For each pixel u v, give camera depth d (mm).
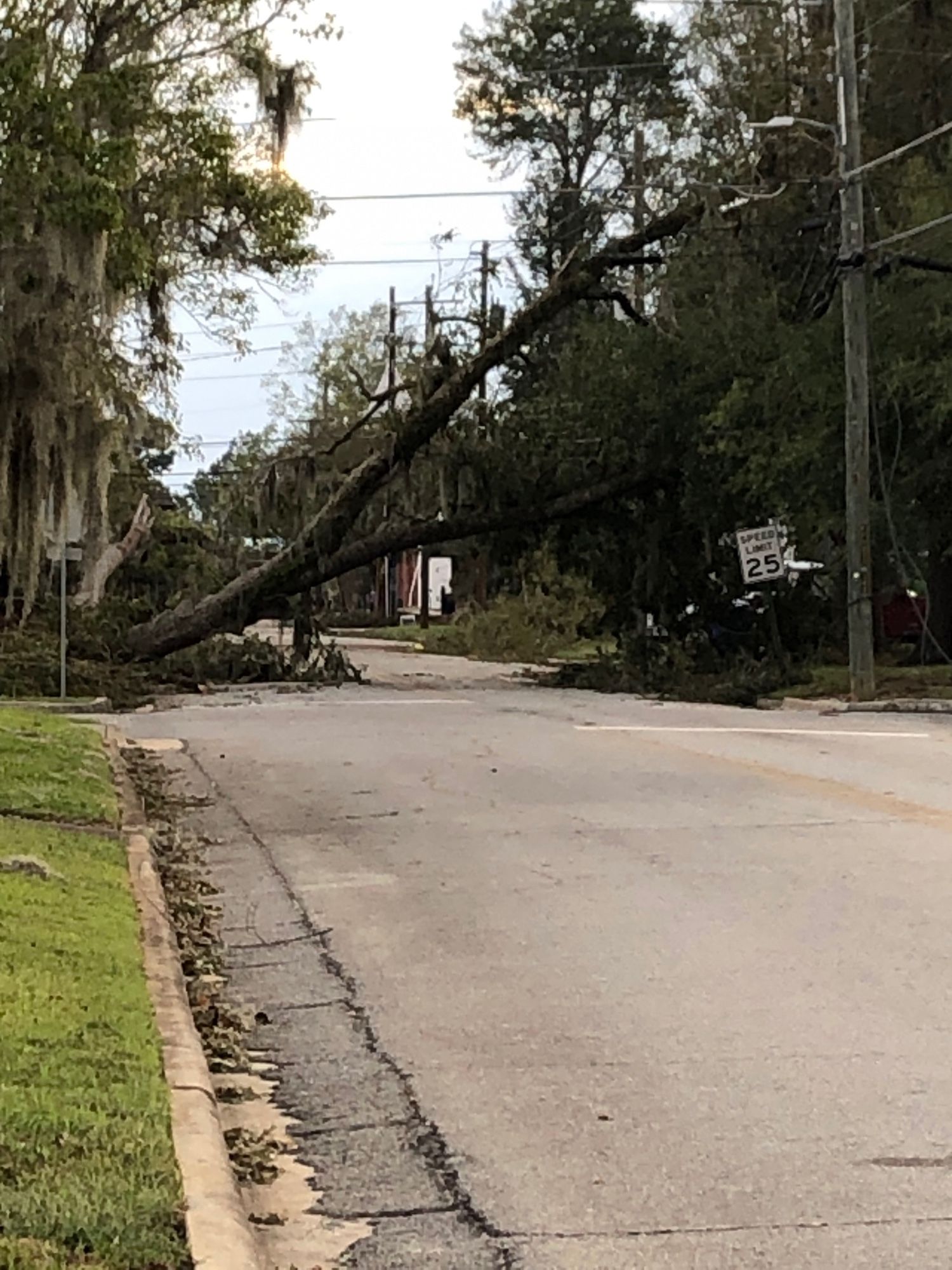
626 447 33281
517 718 24016
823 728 22094
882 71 30078
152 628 32312
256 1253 4766
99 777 14906
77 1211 4605
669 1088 6590
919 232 25688
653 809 14109
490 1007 7918
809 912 9812
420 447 32656
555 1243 5055
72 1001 6926
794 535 32375
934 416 26766
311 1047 7309
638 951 8953
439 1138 6066
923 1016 7570
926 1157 5766
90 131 14375
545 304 32375
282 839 13039
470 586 69938
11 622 30109
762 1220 5211
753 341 30016
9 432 15516
